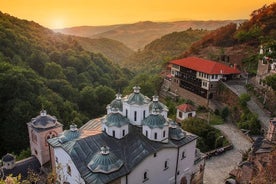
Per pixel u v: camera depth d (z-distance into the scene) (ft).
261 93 237.66
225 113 235.81
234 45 376.89
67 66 404.98
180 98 288.10
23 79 266.16
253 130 202.39
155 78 337.31
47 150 151.43
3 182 67.41
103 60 506.07
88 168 112.47
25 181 75.00
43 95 280.51
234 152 182.09
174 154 135.95
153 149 125.59
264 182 109.50
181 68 298.97
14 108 240.12
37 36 469.98
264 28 372.38
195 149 153.69
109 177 109.29
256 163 137.69
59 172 127.75
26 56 363.76
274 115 210.38
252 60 314.35
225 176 158.10
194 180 153.28
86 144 121.70
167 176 136.26
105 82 412.57
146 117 136.56
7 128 236.84
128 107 140.26
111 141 127.13
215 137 197.98
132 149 124.77
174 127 142.61
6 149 231.50
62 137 131.54
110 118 130.00
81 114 305.32
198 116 243.81
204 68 271.28
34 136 151.84
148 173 126.11
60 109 284.20
